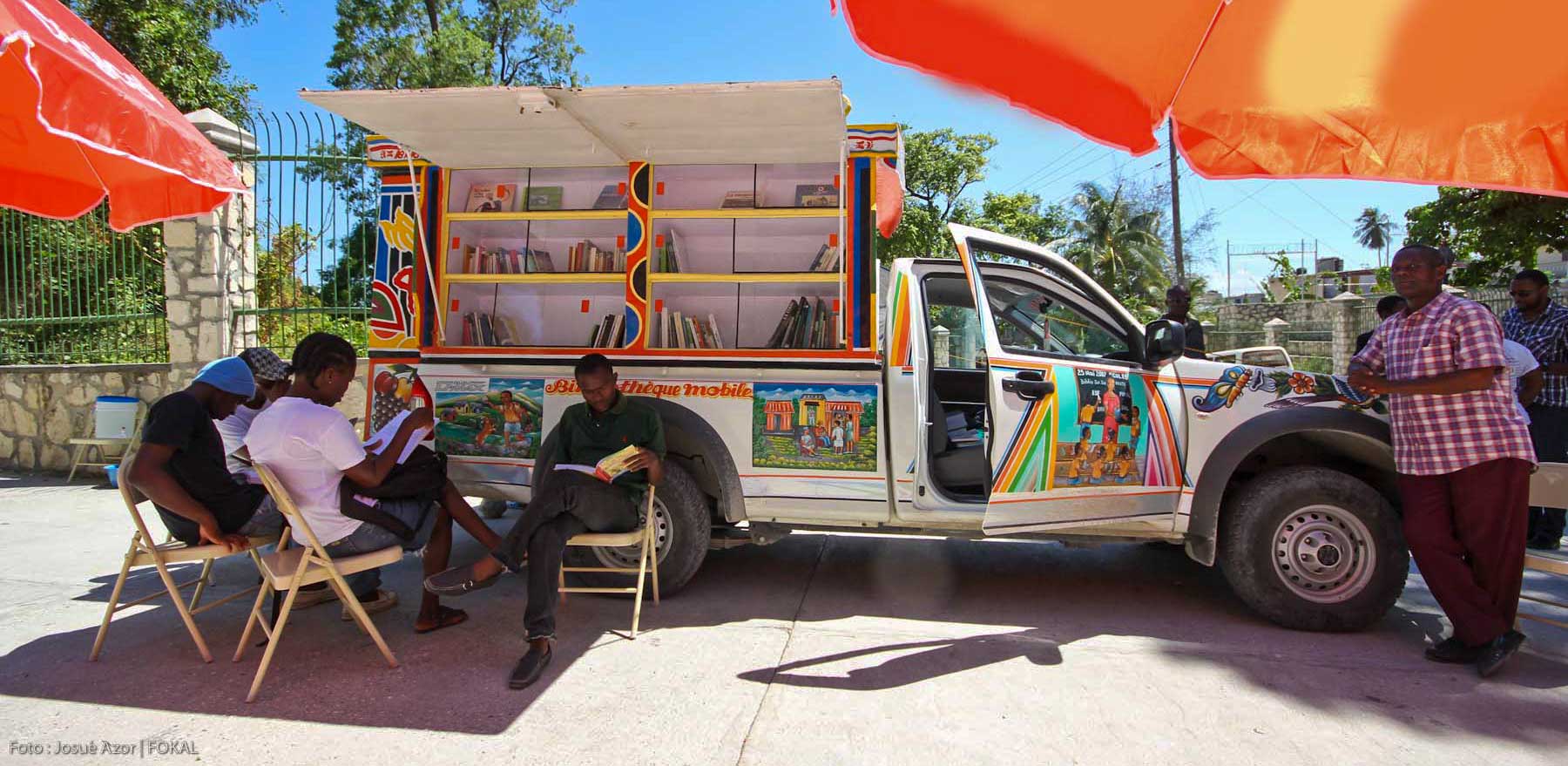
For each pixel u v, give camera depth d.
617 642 3.73
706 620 4.07
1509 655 3.39
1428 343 3.59
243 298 8.34
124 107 3.76
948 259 4.46
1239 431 4.01
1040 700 3.15
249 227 8.41
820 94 3.69
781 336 4.62
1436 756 2.75
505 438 4.56
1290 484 3.92
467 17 24.06
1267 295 35.97
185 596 4.40
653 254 4.75
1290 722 2.98
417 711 3.01
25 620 3.97
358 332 8.38
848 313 4.31
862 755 2.73
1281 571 3.95
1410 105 3.01
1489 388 3.49
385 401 4.83
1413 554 3.66
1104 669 3.45
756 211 4.61
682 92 3.69
